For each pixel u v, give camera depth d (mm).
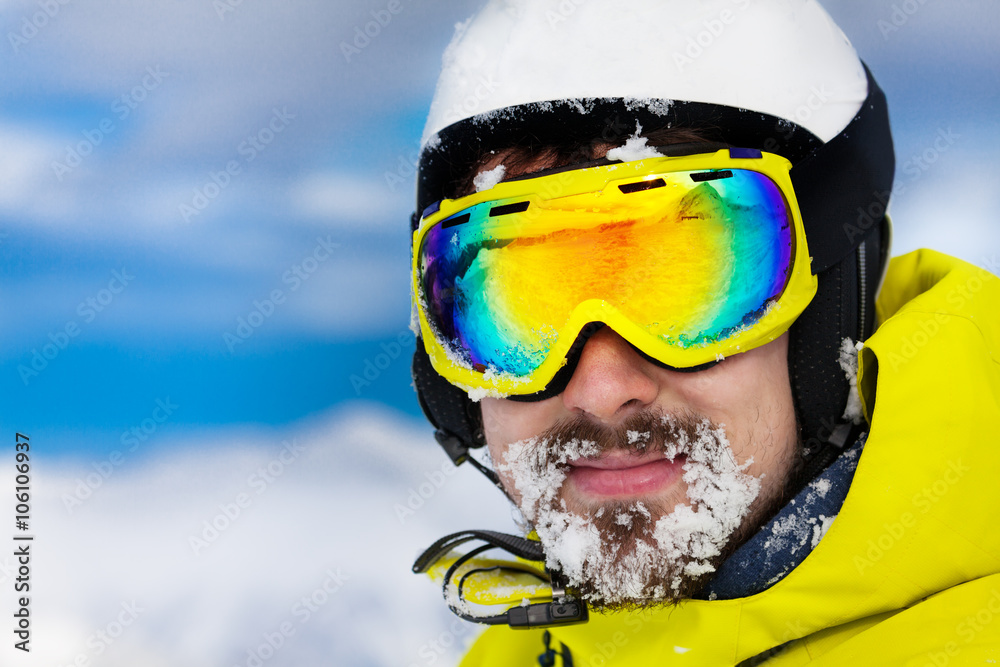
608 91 962
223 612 2893
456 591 1173
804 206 955
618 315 946
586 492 995
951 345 872
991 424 843
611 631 1087
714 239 957
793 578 912
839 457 966
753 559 939
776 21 995
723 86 957
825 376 984
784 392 994
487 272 1052
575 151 1021
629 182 966
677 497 959
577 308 961
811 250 951
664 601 953
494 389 1051
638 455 964
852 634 917
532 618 1046
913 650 832
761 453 973
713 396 956
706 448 955
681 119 977
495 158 1079
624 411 967
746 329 946
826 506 927
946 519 840
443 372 1121
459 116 1088
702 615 971
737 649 952
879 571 866
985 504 833
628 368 963
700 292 957
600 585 964
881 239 1166
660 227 968
